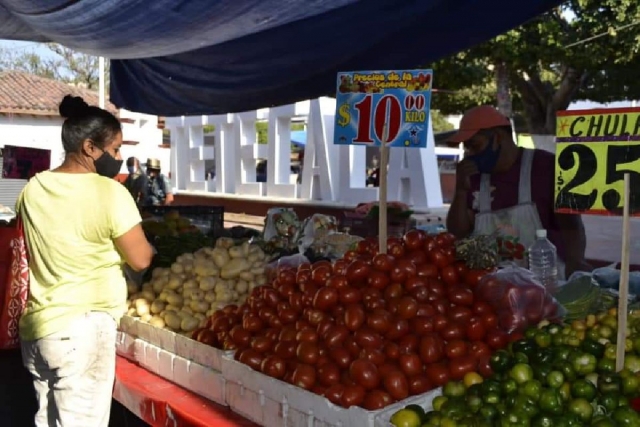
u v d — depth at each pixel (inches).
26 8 165.0
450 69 584.1
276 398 106.0
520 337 109.5
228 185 705.6
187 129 756.6
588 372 97.3
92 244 111.5
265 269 157.9
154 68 281.1
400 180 517.0
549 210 164.1
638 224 548.1
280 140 624.7
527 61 550.3
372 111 146.1
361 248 136.2
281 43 219.8
